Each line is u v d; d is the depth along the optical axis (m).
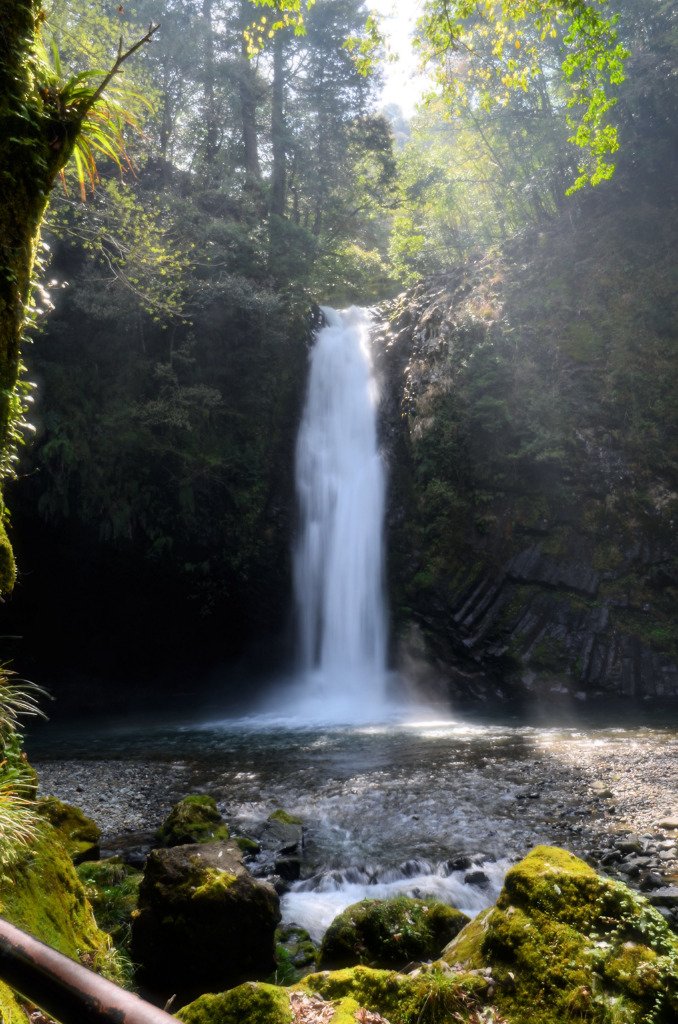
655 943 3.85
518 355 22.97
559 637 20.64
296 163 32.59
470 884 7.04
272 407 25.52
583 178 9.40
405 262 36.28
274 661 25.53
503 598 21.67
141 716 21.83
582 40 8.84
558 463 21.80
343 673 23.78
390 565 23.64
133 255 18.55
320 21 31.00
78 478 22.05
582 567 21.19
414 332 26.44
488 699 20.84
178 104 30.22
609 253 23.27
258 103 32.62
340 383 26.52
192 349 24.86
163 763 13.59
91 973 0.91
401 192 34.88
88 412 22.31
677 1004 3.54
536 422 22.11
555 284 23.64
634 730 14.46
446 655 21.97
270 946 5.45
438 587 22.58
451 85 10.24
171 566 23.81
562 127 24.50
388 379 26.05
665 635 19.78
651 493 20.78
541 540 21.78
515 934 4.07
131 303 21.69
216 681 26.36
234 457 24.47
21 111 3.63
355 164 34.44
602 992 3.67
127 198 17.86
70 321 22.39
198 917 5.18
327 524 25.06
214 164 29.19
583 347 22.41
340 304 37.47
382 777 11.34
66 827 7.18
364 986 4.16
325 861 7.82
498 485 22.50
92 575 23.62
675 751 11.82
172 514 23.45
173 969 5.18
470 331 23.86
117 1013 0.83
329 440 26.08
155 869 5.57
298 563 25.00
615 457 21.30
